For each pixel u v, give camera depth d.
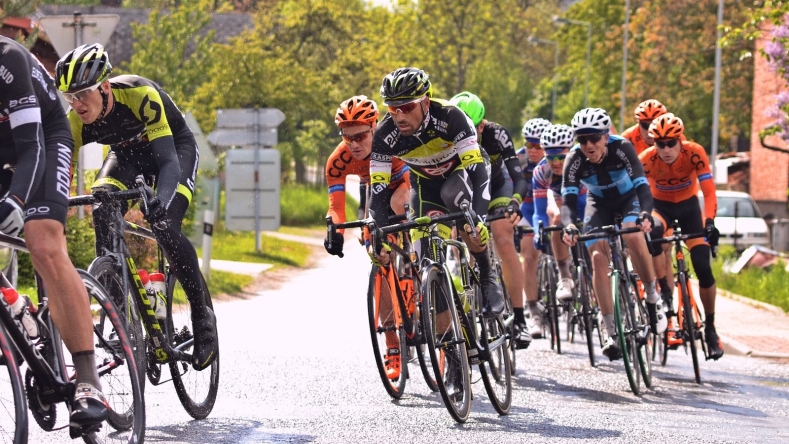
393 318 17.47
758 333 32.62
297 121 112.94
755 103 97.50
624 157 21.64
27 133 10.39
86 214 34.12
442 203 18.23
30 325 10.94
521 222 27.06
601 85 142.00
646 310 21.84
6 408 11.19
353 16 129.25
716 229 23.77
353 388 18.38
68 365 12.08
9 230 9.99
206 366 14.68
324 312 32.22
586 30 161.12
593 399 19.05
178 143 14.81
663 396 20.06
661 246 23.59
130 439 12.09
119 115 13.96
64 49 30.12
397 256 18.36
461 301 16.16
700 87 113.81
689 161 24.67
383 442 13.45
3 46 10.54
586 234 20.81
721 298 44.41
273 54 110.44
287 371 20.09
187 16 91.06
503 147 21.23
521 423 15.54
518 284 21.45
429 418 15.59
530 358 25.08
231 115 58.91
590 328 24.08
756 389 22.11
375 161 17.02
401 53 175.75
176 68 90.88
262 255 57.78
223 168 83.38
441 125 16.69
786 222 78.56
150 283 13.94
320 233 92.00
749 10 49.84
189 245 14.09
